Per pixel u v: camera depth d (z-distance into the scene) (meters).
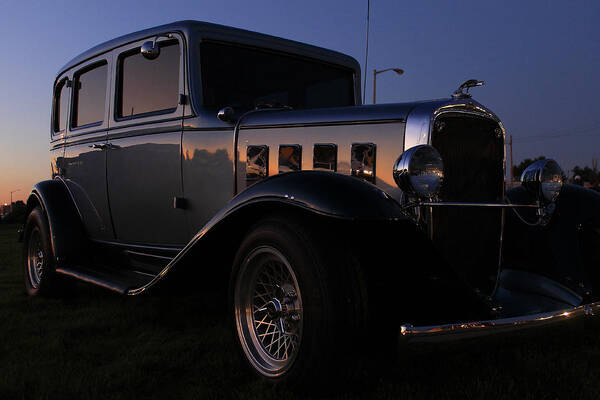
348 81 4.15
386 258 2.33
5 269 6.80
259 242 2.32
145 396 2.22
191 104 3.24
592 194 2.98
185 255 2.63
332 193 2.11
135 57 3.73
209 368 2.52
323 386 2.05
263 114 2.99
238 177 3.00
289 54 3.73
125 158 3.73
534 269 2.91
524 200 3.01
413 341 2.02
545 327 2.33
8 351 2.87
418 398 2.14
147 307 3.93
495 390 2.20
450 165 2.52
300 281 2.09
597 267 2.88
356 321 2.04
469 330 2.10
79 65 4.38
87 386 2.29
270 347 2.37
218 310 3.79
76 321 3.52
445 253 2.49
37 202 4.65
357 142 2.59
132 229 3.75
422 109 2.47
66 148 4.51
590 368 2.46
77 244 4.23
